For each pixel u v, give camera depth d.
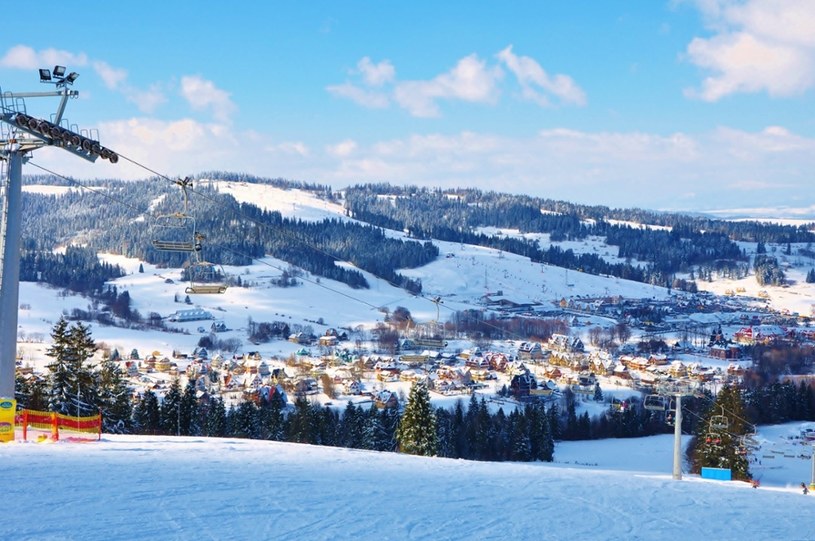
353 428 88.62
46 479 18.77
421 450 67.94
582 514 17.75
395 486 20.47
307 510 16.72
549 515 17.45
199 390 140.25
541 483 22.31
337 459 26.64
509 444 97.12
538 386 160.50
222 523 15.21
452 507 17.84
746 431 70.94
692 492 21.78
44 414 30.02
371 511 16.92
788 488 57.94
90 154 33.75
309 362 190.00
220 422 85.56
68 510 15.64
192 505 16.61
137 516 15.42
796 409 130.25
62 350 62.44
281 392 131.12
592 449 107.19
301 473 22.12
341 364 191.12
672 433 121.06
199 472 21.16
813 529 17.02
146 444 28.78
